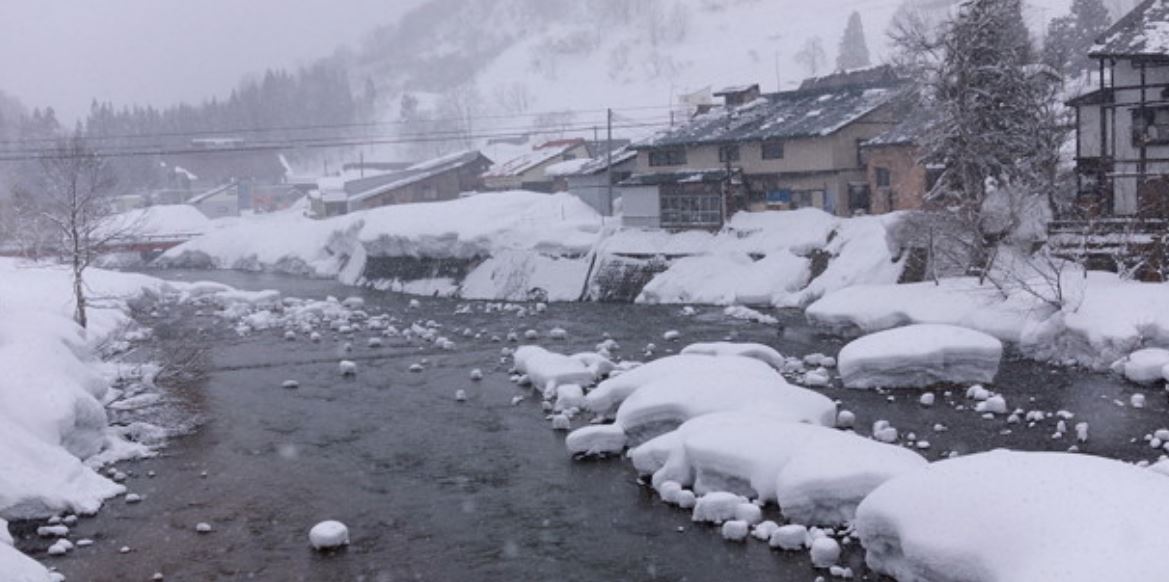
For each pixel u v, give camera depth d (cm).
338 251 6538
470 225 5200
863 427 2067
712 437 1717
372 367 3122
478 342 3512
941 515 1230
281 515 1748
